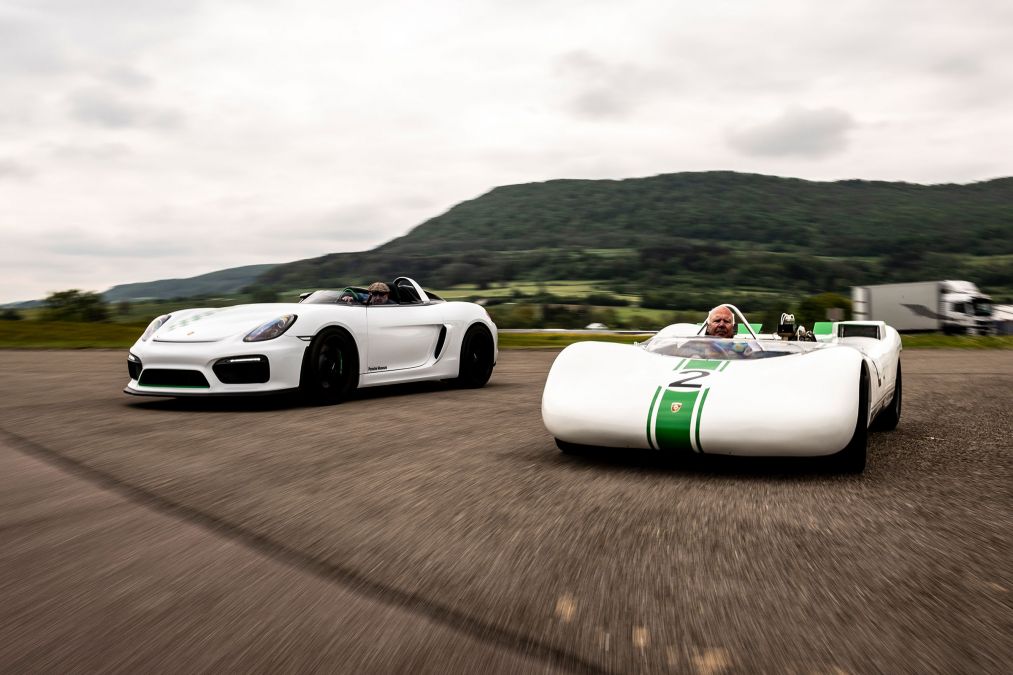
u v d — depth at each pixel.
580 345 4.55
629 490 3.48
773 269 184.88
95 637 1.87
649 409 3.89
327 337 6.81
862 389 3.91
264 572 2.33
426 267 181.75
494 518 2.99
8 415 5.88
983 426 5.90
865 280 186.25
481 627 1.93
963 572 2.36
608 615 2.01
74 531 2.76
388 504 3.20
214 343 6.37
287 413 6.16
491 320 8.68
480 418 5.91
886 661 1.75
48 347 16.91
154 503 3.18
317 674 1.68
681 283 175.25
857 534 2.78
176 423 5.52
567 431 4.04
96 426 5.33
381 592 2.18
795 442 3.64
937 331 36.88
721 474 3.86
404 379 7.62
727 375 4.03
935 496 3.39
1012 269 186.75
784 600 2.12
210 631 1.90
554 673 1.69
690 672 1.70
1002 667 1.73
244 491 3.40
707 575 2.33
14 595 2.14
